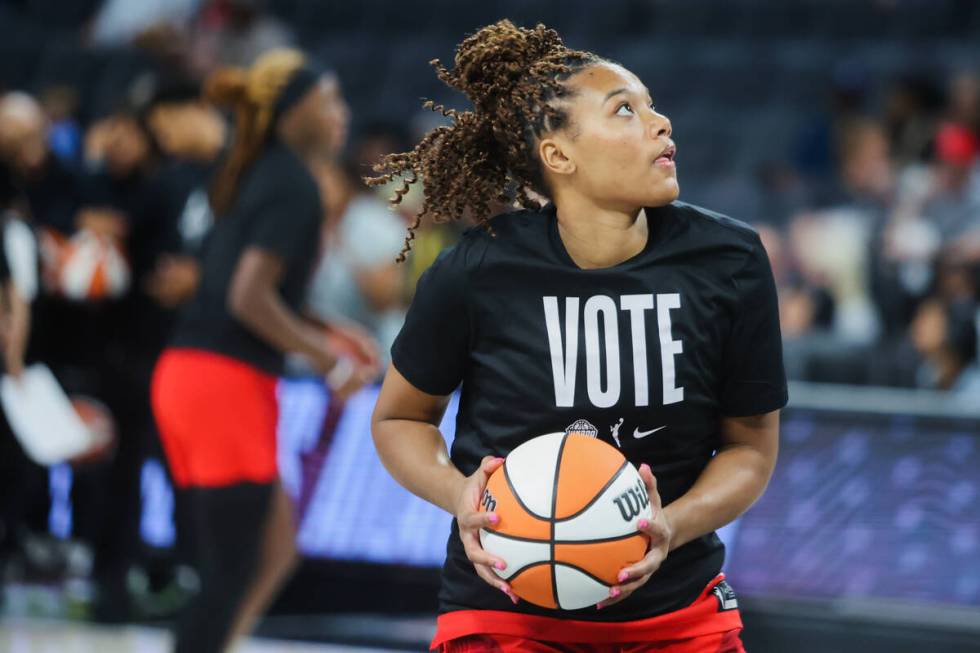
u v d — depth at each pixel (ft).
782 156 64.80
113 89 71.87
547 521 15.21
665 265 16.38
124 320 41.45
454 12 78.48
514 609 16.65
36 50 76.84
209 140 42.80
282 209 28.17
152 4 78.38
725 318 16.52
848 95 60.59
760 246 16.72
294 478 38.75
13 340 38.52
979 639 32.63
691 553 16.90
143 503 40.57
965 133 53.06
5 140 39.04
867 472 34.96
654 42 73.51
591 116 16.19
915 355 41.34
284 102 28.99
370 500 38.19
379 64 75.10
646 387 16.25
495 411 16.70
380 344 42.80
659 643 16.69
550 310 16.37
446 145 17.49
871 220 49.42
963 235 48.75
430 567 37.27
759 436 17.15
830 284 48.42
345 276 43.98
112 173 42.04
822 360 42.27
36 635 37.73
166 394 28.50
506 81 16.81
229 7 71.87
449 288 16.65
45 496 43.57
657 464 16.58
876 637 33.45
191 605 28.17
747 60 70.18
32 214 42.93
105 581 40.40
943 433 34.68
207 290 28.58
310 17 81.61
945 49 67.92
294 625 37.83
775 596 34.35
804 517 34.99
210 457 28.12
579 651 16.65
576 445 15.64
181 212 41.60
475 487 15.75
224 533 28.14
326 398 39.06
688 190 61.41
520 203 18.06
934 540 33.86
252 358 28.32
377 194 45.24
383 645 36.42
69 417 39.96
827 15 72.64
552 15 76.74
